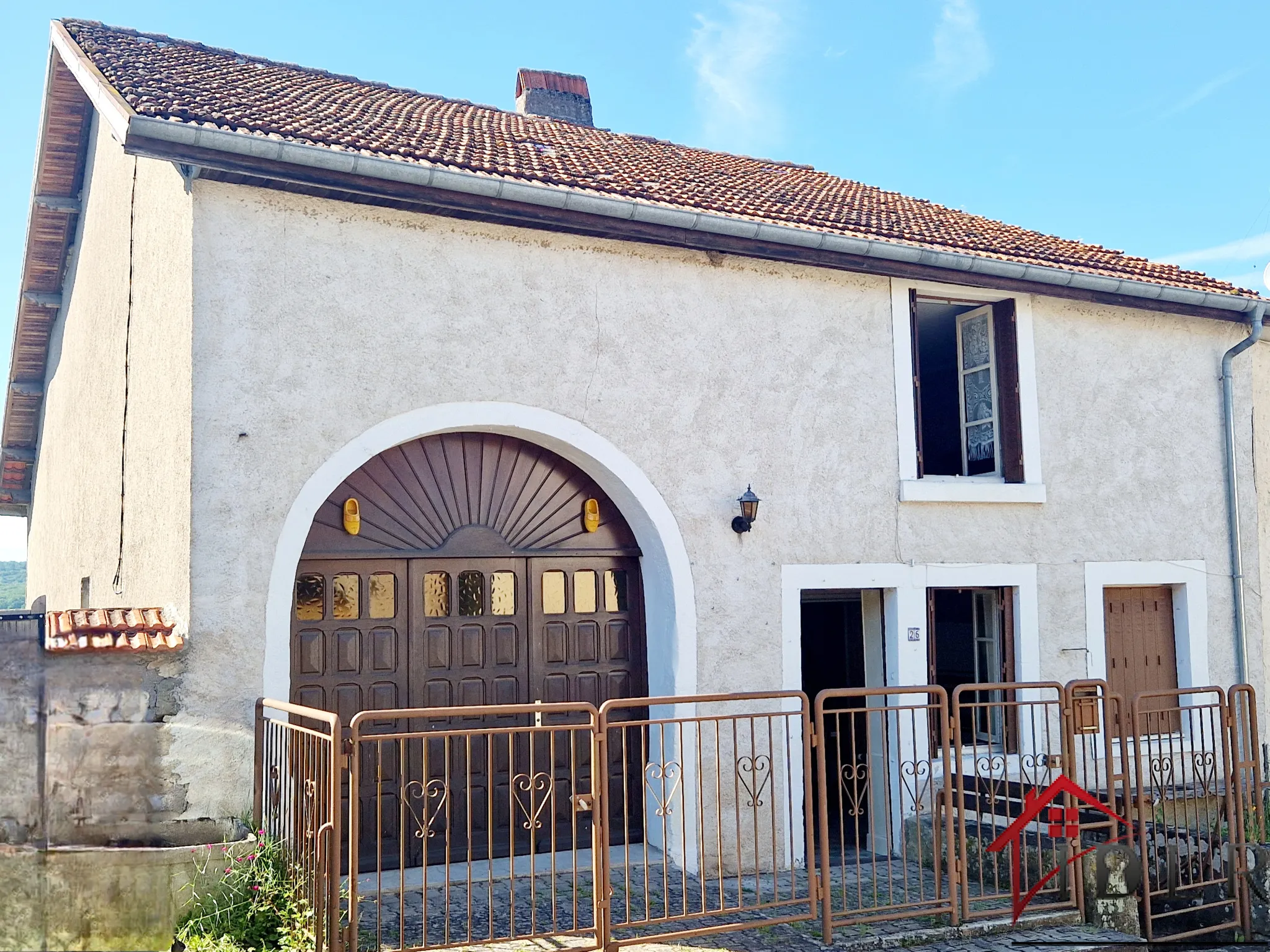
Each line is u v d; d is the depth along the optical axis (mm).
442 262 7262
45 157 10922
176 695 6238
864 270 8602
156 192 7660
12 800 5863
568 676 7957
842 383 8711
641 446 7867
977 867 7547
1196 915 7219
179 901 5906
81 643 6031
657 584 8062
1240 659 10289
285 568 6586
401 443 7082
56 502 12898
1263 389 11117
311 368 6789
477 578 7715
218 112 6695
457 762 7570
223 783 6301
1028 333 9547
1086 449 9742
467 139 8461
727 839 7906
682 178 9227
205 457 6434
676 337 8070
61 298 12992
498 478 7785
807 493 8469
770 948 6031
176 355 6781
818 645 10695
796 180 11516
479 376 7316
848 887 7461
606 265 7844
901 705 8680
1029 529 9383
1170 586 10258
